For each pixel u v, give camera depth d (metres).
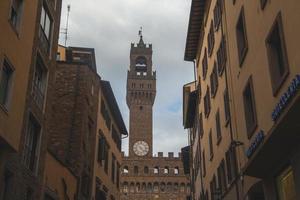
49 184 29.33
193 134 60.53
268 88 21.09
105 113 47.12
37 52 26.44
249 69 24.62
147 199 112.69
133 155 122.56
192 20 44.91
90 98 40.09
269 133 17.45
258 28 22.67
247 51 24.95
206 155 43.69
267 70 21.22
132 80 133.75
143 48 139.38
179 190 113.56
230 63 29.55
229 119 29.77
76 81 38.78
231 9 29.14
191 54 51.00
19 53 23.05
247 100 25.66
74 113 37.59
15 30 22.42
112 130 51.56
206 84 42.72
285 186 19.75
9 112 21.50
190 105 55.66
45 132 27.88
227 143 31.62
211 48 38.50
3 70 21.48
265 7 21.41
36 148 26.66
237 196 28.20
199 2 42.09
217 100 35.94
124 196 112.75
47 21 28.84
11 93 21.89
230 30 29.47
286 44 18.45
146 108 131.25
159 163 116.06
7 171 22.08
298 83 16.16
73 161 36.06
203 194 46.09
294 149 17.84
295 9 17.38
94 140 41.22
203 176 46.47
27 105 24.42
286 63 18.33
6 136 20.97
